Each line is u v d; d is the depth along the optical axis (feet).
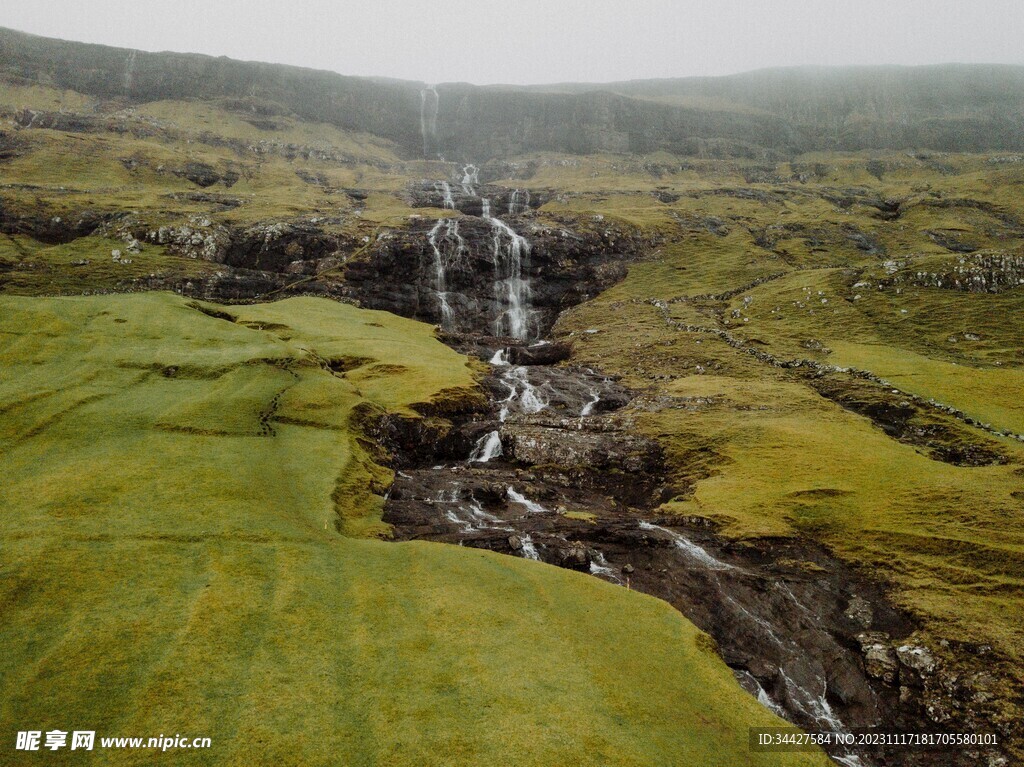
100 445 98.68
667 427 153.38
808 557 97.35
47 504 76.84
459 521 102.53
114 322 161.17
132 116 629.92
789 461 129.70
